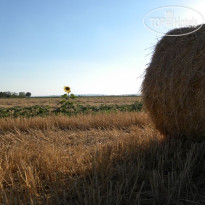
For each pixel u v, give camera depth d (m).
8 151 4.00
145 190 2.70
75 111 9.73
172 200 2.49
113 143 4.29
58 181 2.82
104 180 2.85
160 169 3.19
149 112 4.53
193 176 3.06
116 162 3.37
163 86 4.01
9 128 6.32
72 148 4.36
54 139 5.04
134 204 2.31
